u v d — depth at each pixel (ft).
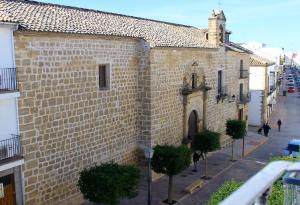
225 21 98.22
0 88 42.70
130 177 49.47
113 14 78.07
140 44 66.80
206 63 89.30
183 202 62.85
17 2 57.31
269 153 100.99
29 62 45.98
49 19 53.36
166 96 72.74
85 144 56.24
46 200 50.08
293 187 8.71
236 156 95.76
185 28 100.78
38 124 48.01
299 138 122.52
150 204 59.16
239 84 116.37
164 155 60.44
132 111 67.15
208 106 92.12
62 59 50.88
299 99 229.04
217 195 32.58
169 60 72.64
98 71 58.03
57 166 51.47
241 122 92.79
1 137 43.55
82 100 55.01
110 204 47.93
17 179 45.93
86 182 48.37
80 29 53.83
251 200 6.46
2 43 42.52
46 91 48.75
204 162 88.69
